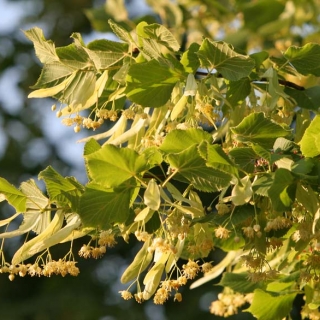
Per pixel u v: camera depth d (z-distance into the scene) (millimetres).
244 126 1888
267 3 2473
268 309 2002
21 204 1900
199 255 1964
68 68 1978
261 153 1861
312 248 1938
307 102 2018
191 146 1849
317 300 2000
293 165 1854
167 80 1956
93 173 1851
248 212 1880
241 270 2111
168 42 1956
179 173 1875
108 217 1883
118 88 1990
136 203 1924
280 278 2010
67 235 1893
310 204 1856
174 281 1906
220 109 1992
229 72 1944
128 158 1850
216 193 2447
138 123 1976
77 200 1892
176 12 2508
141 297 1926
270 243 1904
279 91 1970
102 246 1899
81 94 1974
